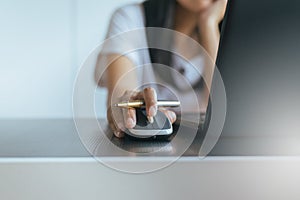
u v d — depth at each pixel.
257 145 0.44
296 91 0.42
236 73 0.43
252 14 0.40
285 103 0.43
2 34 1.58
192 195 0.36
